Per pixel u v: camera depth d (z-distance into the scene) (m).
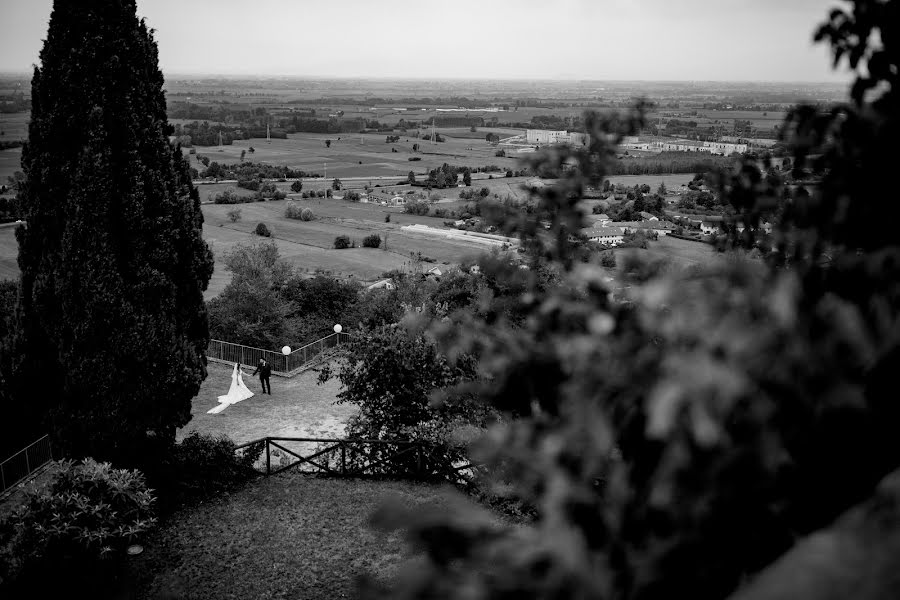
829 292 1.92
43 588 9.76
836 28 2.42
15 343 12.49
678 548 1.74
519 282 2.98
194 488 12.86
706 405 1.71
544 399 2.36
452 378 13.27
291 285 34.69
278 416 20.11
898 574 1.34
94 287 11.84
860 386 1.72
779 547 1.75
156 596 9.85
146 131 12.38
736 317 1.87
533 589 1.69
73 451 12.59
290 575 10.37
